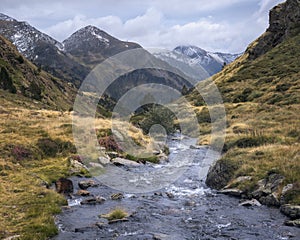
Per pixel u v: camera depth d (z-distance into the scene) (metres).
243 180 20.20
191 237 13.24
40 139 31.39
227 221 15.14
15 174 22.30
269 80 79.50
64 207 17.03
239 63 119.25
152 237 13.22
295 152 22.12
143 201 18.88
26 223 14.21
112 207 17.52
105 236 13.32
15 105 65.62
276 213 15.88
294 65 85.75
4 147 27.02
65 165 26.06
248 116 51.59
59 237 13.16
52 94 127.94
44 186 20.42
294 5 114.69
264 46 116.56
